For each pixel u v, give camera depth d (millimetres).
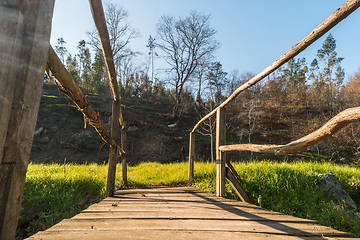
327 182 4125
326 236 1356
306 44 1373
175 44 27531
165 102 40188
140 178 5547
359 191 4242
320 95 31469
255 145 1842
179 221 1698
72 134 21781
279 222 1693
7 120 587
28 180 3795
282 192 3803
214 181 4336
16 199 622
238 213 1990
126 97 38875
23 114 638
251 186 3785
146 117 29031
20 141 629
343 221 3162
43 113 23375
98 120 2021
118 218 1757
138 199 2912
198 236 1327
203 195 3256
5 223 584
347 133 16703
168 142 24609
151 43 41531
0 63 574
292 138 23156
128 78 41156
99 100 29469
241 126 27438
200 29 26453
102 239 1210
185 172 5676
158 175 5930
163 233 1367
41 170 5074
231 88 34531
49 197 3357
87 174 4930
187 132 27812
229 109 30141
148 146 23609
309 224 1623
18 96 625
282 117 28672
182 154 22641
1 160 576
